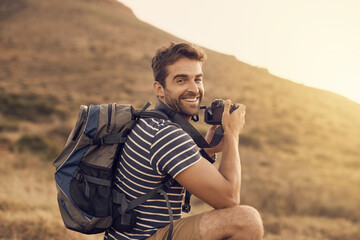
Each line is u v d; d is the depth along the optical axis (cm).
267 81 6275
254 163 1895
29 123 2766
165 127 201
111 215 210
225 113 221
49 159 1459
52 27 7475
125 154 209
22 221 499
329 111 5147
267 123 3953
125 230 211
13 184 832
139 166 204
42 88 4612
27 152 1459
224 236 202
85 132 206
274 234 796
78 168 211
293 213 991
